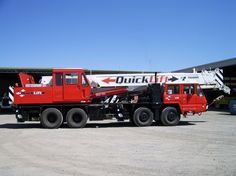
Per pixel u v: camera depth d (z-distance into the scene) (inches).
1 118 1081.4
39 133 630.5
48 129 701.9
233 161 360.8
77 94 715.4
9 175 312.3
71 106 728.3
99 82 749.9
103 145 474.3
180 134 584.4
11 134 622.5
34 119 727.1
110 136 571.2
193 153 406.9
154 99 738.2
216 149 432.5
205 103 748.6
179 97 740.7
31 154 413.7
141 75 763.4
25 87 711.7
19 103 709.3
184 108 741.3
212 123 787.4
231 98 1441.9
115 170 325.7
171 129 668.1
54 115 713.6
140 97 752.3
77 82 716.7
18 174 315.6
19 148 459.5
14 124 849.5
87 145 476.7
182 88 744.3
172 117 738.8
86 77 723.4
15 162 368.2
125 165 346.9
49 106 721.6
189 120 874.8
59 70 714.2
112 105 739.4
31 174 315.0
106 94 741.3
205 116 1015.6
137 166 341.7
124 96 748.6
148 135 577.3
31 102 709.3
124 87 754.2
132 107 744.3
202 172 314.0
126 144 480.4
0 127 765.3
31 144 494.3
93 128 714.2
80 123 720.3
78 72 717.3
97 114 730.2
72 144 487.5
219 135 565.9
